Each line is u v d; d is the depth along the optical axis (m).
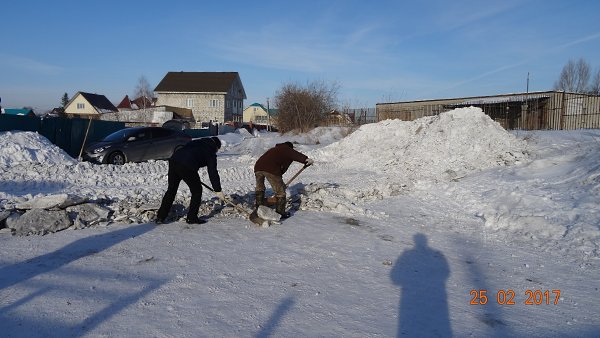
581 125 23.05
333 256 5.51
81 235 6.09
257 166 7.54
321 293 4.30
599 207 6.77
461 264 5.39
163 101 60.78
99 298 3.97
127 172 13.70
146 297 4.04
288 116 34.78
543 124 23.50
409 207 8.84
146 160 16.16
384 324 3.69
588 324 3.79
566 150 11.22
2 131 16.41
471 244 6.30
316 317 3.76
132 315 3.65
